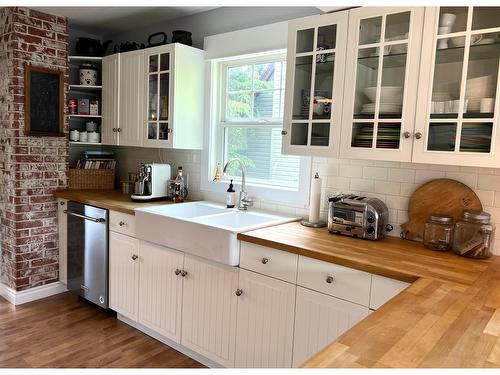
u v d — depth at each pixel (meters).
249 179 3.11
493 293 1.45
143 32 3.78
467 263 1.83
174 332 2.61
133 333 2.91
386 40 2.00
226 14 3.11
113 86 3.51
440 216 2.05
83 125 4.04
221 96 3.24
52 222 3.52
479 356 0.99
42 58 3.32
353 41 2.08
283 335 2.04
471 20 1.75
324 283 1.87
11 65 3.17
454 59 1.80
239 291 2.20
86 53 3.69
